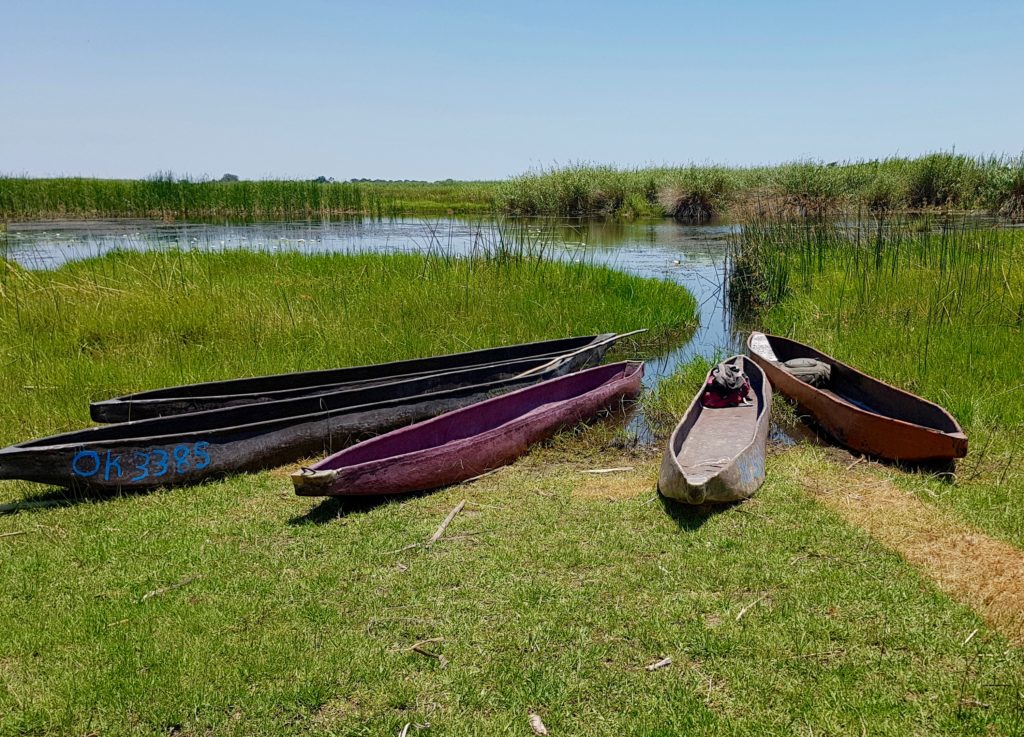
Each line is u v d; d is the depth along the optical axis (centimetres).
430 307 1095
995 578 421
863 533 486
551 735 326
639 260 1897
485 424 703
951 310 987
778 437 708
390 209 3888
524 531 508
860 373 774
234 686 355
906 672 356
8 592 437
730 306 1380
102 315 977
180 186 3516
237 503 562
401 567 462
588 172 3419
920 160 2845
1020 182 2366
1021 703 331
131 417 677
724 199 3108
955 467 591
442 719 336
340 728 332
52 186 3434
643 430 741
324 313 1052
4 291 1065
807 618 398
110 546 491
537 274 1329
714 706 340
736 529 500
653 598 423
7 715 339
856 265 1233
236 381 760
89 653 379
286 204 3641
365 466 539
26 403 725
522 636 390
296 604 423
